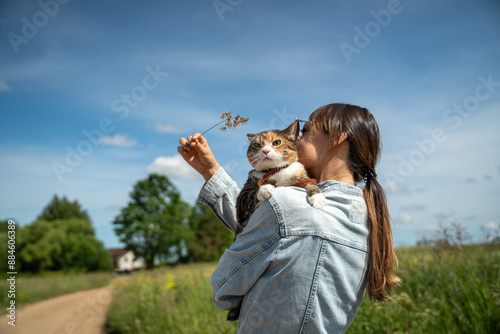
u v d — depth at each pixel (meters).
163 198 46.84
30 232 43.09
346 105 1.65
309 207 1.30
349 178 1.52
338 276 1.27
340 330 1.32
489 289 3.45
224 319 4.83
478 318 3.22
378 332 3.36
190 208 49.59
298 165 2.03
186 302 6.51
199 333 4.95
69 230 47.88
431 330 3.24
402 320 3.35
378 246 1.42
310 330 1.23
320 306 1.24
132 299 9.02
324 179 1.58
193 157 1.98
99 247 48.03
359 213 1.39
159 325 6.03
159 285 9.05
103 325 8.83
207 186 1.92
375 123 1.63
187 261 46.97
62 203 63.66
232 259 1.36
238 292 1.32
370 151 1.56
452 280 3.98
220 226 47.72
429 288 3.93
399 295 3.61
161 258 44.56
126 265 54.91
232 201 1.93
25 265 40.75
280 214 1.30
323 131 1.62
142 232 44.44
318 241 1.25
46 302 12.88
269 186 1.47
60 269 41.88
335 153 1.58
